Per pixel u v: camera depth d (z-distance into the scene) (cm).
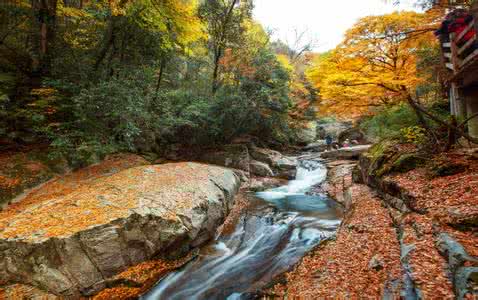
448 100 1134
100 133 1092
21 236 513
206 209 788
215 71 1900
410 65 758
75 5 1419
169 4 1266
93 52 1261
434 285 312
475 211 434
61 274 498
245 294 507
